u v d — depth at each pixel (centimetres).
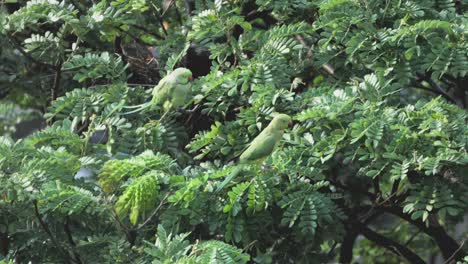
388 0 1338
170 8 1588
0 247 1203
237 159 1285
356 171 1277
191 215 1150
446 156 1127
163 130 1283
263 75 1288
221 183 1138
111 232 1226
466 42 1275
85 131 1390
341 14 1322
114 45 1502
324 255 1286
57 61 1404
